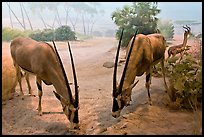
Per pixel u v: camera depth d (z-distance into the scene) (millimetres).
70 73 11359
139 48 6566
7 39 23734
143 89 8281
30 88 8242
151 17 16625
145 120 6195
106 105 7336
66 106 5695
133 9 16625
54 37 27109
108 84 9430
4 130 6070
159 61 7781
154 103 7148
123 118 6266
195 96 6684
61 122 6348
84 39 30328
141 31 16312
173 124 5996
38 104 7492
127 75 6242
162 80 8945
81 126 6059
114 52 15398
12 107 7355
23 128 6152
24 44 7281
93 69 11797
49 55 6379
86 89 8883
